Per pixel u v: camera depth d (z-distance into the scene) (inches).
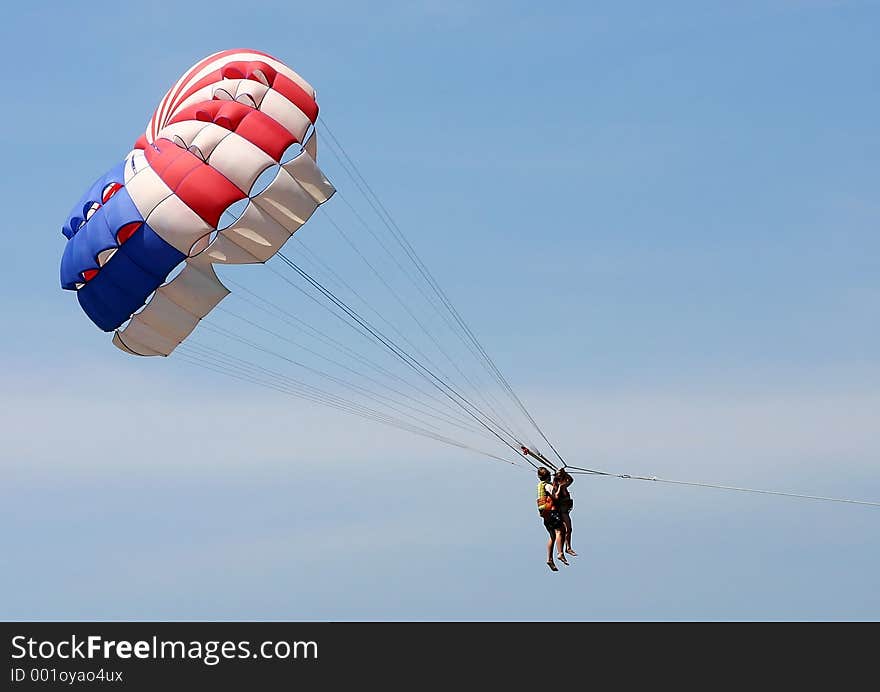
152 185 4569.4
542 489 4731.8
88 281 4680.1
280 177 4608.8
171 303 4682.6
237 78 4692.4
